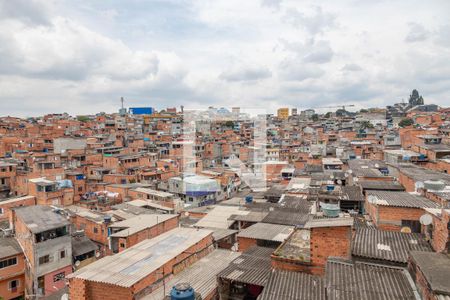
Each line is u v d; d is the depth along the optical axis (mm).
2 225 42031
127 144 104438
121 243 32594
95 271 20469
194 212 46188
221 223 35344
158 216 39000
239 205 41500
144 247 24203
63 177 62938
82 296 19375
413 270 13438
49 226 33750
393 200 25484
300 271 18281
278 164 68438
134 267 20891
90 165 75625
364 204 31500
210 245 27328
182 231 27891
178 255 22828
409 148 70375
